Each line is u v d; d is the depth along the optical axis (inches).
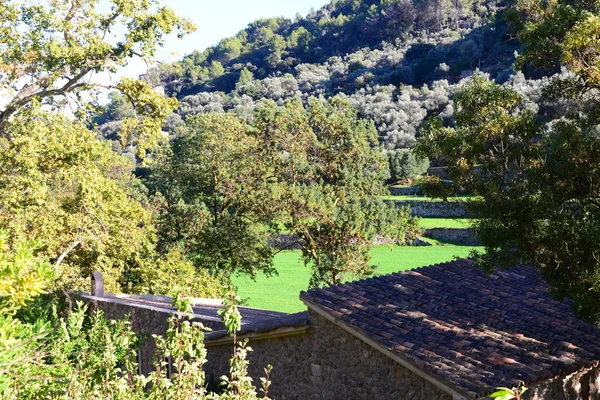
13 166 777.6
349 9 7372.1
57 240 893.2
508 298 523.2
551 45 486.0
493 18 4697.3
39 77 781.9
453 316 471.8
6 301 200.7
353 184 1346.0
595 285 418.9
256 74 6407.5
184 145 1601.9
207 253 1403.8
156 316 669.9
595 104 483.2
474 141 480.7
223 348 564.7
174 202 1763.0
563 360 416.5
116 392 249.4
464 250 2107.5
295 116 1381.6
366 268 1300.4
